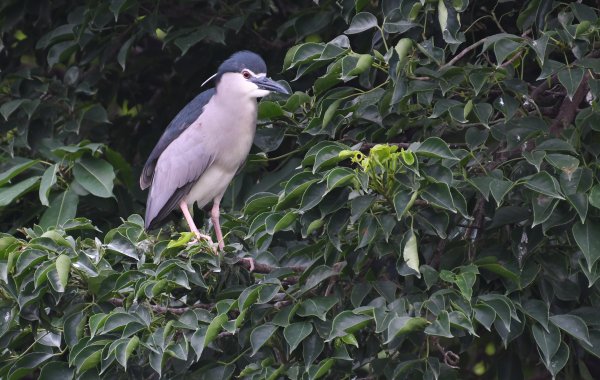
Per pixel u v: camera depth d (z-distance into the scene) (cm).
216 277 828
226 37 1108
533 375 1109
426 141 691
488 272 761
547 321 723
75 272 778
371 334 788
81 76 1100
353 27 806
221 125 988
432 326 679
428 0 793
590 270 704
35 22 1141
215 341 816
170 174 991
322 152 702
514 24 975
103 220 1036
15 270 763
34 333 782
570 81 743
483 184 724
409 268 720
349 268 790
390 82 812
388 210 724
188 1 1071
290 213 718
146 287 740
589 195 704
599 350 745
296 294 770
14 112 1081
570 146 741
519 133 780
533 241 751
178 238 829
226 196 1040
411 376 756
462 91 823
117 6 990
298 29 991
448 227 775
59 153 955
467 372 1121
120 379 780
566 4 831
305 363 731
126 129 1179
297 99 873
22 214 1038
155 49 1179
